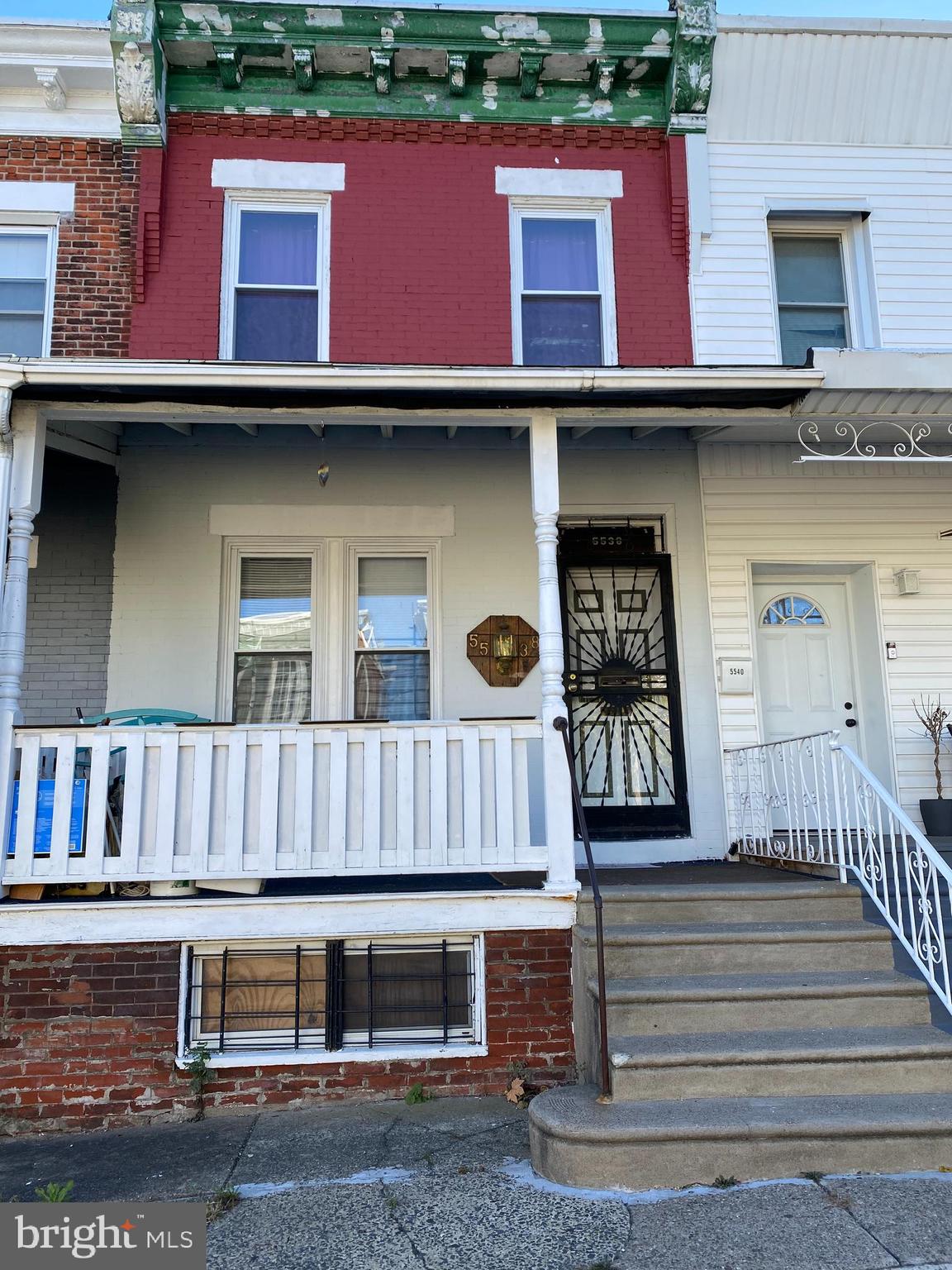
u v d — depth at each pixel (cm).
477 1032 580
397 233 793
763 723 834
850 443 819
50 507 773
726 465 827
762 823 755
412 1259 370
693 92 812
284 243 804
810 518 826
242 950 582
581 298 817
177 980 559
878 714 816
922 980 529
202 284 771
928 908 524
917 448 683
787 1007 509
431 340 779
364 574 811
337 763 575
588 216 829
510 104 816
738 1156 422
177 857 558
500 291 791
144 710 707
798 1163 423
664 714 813
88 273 766
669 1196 409
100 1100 544
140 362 560
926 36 837
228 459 793
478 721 586
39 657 754
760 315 815
